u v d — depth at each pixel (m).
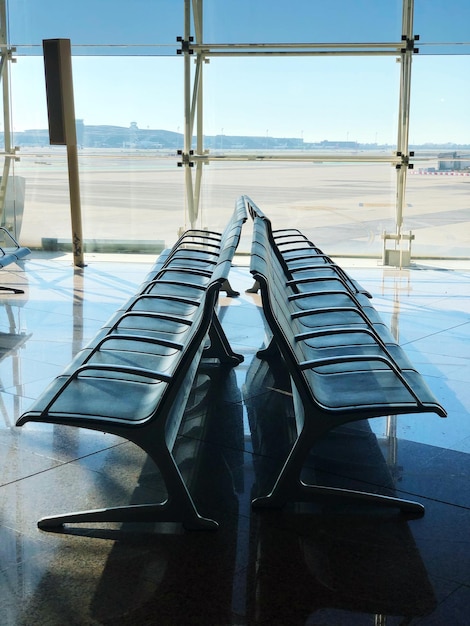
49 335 4.36
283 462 2.65
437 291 5.77
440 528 2.20
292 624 1.75
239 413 3.13
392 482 2.49
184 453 2.72
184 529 2.18
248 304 5.35
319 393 2.33
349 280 4.19
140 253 7.55
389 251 7.01
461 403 3.25
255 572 1.96
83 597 1.85
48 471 2.56
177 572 1.96
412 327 4.61
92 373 2.46
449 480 2.51
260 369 3.74
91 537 2.14
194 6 6.74
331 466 2.61
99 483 2.47
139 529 2.19
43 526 2.18
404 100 6.70
